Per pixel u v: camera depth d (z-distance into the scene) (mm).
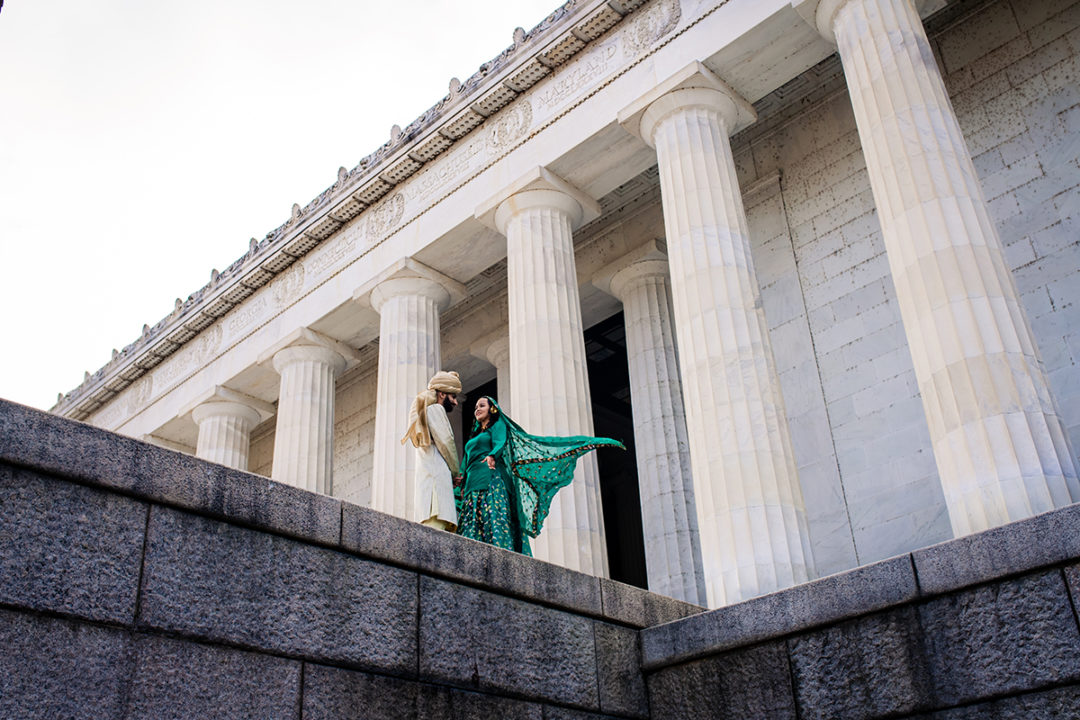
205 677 6719
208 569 6992
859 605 9672
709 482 15578
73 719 6023
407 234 24578
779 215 22531
